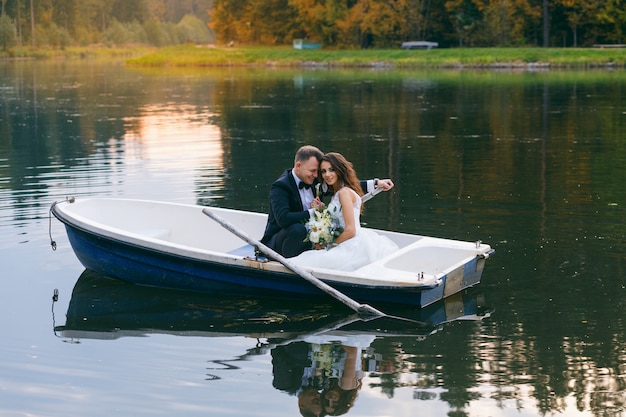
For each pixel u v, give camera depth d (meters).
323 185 6.87
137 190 10.40
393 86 30.36
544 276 6.78
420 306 6.13
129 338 5.68
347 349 5.46
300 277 6.22
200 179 11.17
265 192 10.25
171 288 6.73
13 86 32.44
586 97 24.05
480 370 5.08
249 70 46.19
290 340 5.64
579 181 10.74
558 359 5.21
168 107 22.64
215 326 5.92
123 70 47.59
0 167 12.35
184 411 4.59
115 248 6.76
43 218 8.80
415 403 4.66
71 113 20.95
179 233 7.70
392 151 13.90
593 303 6.17
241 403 4.69
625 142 14.54
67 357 5.34
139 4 123.75
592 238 7.83
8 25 85.50
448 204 9.41
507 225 8.37
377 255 6.62
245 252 7.07
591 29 55.03
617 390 4.77
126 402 4.70
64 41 94.56
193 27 142.88
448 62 45.78
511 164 12.28
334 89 29.09
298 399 4.73
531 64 43.53
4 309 6.24
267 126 17.80
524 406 4.60
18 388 4.88
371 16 61.09
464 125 17.59
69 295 6.56
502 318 5.93
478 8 57.38
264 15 77.62
